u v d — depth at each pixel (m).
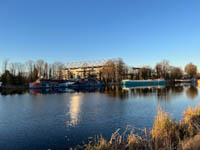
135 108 24.95
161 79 117.81
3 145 11.82
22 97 41.03
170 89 64.31
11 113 22.39
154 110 23.19
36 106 27.83
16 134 14.02
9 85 78.62
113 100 34.41
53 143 12.03
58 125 16.45
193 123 11.12
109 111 22.98
